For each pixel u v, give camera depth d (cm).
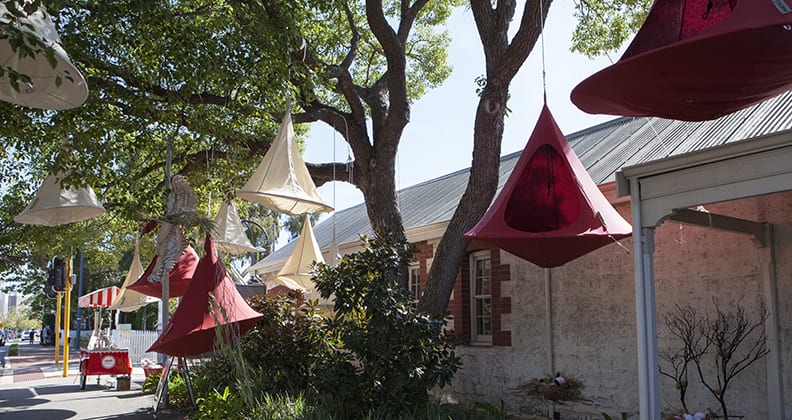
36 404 1304
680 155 620
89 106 977
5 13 529
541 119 898
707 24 640
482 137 1046
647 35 648
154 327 4938
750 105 625
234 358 995
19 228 1543
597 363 993
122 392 1510
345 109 1742
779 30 466
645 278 652
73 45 979
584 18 1262
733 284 827
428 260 1388
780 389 759
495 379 1180
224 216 1577
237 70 1063
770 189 569
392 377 873
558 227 979
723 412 811
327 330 907
